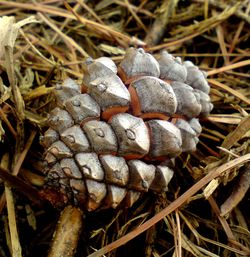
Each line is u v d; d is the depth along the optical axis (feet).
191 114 0.52
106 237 0.55
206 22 0.72
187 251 0.55
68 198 0.49
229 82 0.67
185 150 0.53
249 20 0.71
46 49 0.69
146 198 0.57
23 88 0.63
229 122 0.60
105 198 0.48
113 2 0.77
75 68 0.67
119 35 0.71
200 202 0.58
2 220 0.57
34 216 0.58
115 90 0.47
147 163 0.50
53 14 0.75
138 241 0.57
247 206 0.59
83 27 0.74
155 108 0.48
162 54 0.55
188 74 0.56
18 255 0.53
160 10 0.75
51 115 0.50
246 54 0.69
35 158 0.61
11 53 0.55
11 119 0.61
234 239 0.54
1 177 0.56
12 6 0.72
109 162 0.46
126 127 0.46
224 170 0.52
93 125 0.46
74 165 0.47
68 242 0.51
